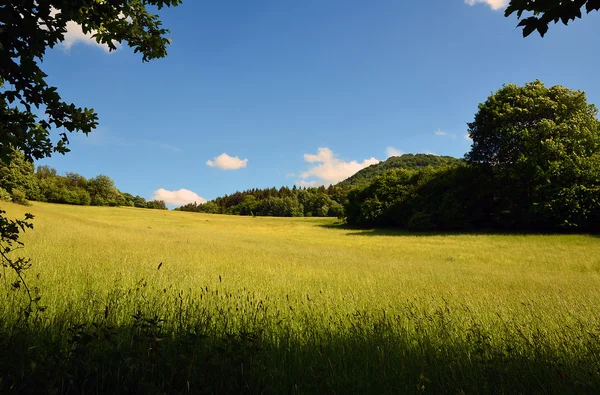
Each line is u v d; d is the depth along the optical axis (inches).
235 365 124.6
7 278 284.2
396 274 585.6
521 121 1620.3
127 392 105.8
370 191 2544.3
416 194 2167.8
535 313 269.6
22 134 119.3
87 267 389.1
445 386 125.6
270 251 922.7
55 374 99.7
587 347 163.5
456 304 308.0
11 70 113.0
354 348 163.8
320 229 2511.1
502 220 1681.8
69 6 121.3
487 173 1785.2
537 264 856.3
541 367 138.2
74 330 130.9
